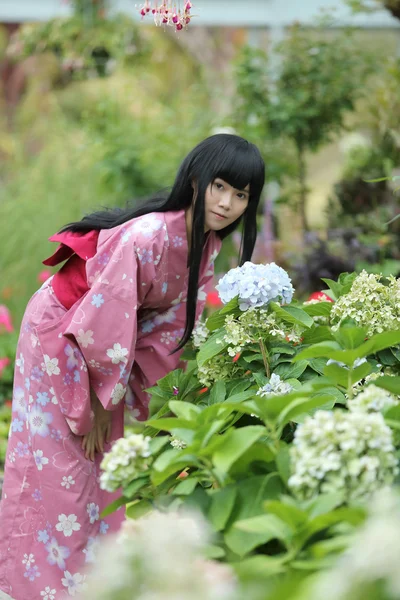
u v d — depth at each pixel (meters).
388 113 7.07
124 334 3.02
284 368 2.81
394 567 1.25
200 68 9.88
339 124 7.67
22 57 9.55
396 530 1.29
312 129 7.68
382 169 7.06
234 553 1.96
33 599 3.16
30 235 7.58
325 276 6.21
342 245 6.47
